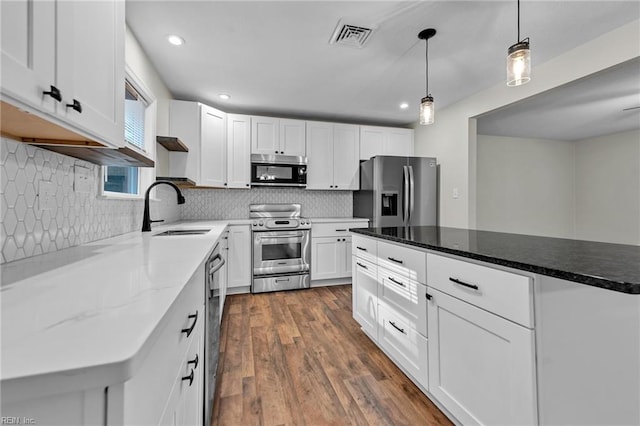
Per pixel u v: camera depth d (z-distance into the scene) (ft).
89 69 2.85
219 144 11.13
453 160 11.91
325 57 8.03
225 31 6.77
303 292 11.50
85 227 4.66
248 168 11.85
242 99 11.21
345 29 6.74
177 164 10.08
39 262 3.17
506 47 7.53
